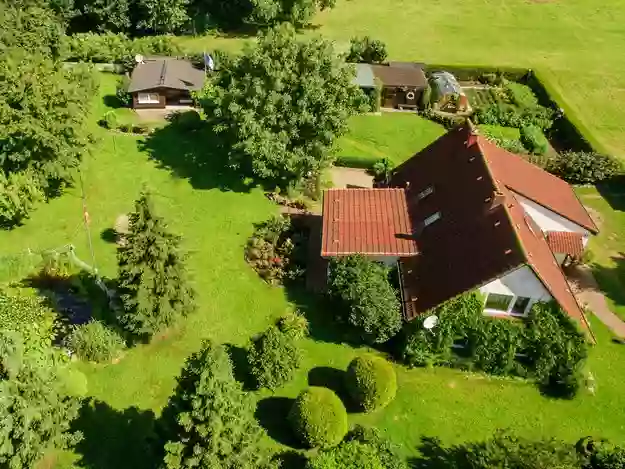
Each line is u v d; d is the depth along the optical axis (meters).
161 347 35.50
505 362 33.50
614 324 38.56
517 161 43.03
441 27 79.38
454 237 36.03
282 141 43.59
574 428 32.34
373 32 77.50
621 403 33.84
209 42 74.12
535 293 32.94
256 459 25.03
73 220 44.38
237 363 34.56
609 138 57.16
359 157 51.25
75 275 39.59
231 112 43.44
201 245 42.72
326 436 29.25
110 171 49.41
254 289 39.50
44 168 42.56
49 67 43.88
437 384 34.09
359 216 40.06
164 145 52.88
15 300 36.59
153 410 32.22
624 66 71.06
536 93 64.62
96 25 74.06
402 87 59.25
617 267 42.91
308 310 38.16
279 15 73.81
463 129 42.19
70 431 30.78
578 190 50.31
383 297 34.22
